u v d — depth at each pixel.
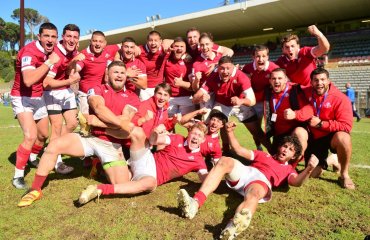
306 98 4.41
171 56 5.94
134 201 3.54
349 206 3.41
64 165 4.64
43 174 3.53
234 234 2.64
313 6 21.70
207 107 5.38
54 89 4.52
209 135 4.31
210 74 5.20
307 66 4.83
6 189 3.90
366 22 25.30
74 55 4.86
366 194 3.76
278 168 3.80
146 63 5.95
